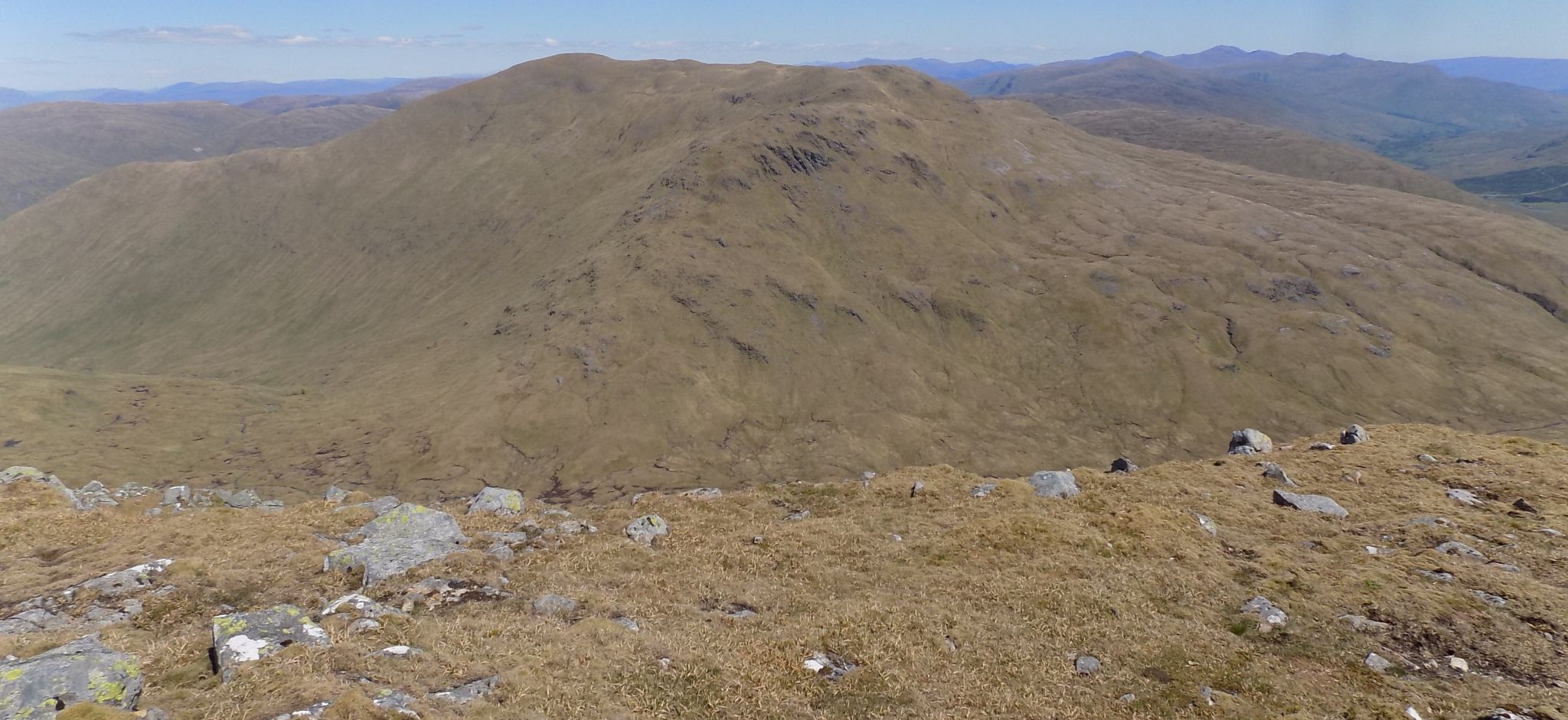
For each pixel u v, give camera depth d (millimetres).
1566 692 21078
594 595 26672
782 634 24312
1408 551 30125
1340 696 21188
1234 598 26906
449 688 18484
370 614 22406
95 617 22844
